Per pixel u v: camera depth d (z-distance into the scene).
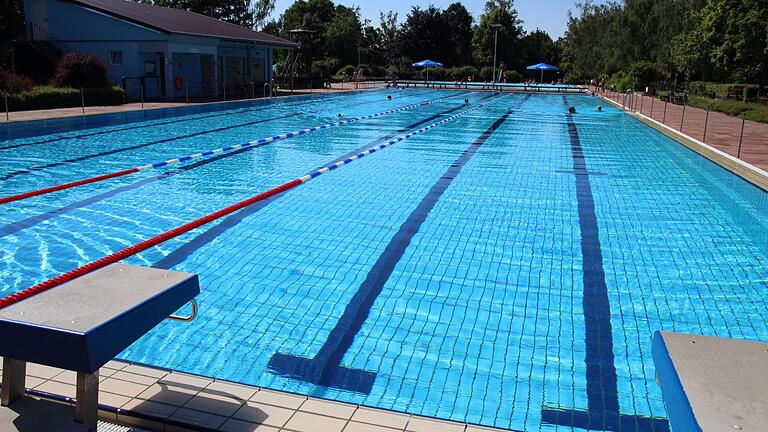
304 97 26.41
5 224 6.01
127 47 21.38
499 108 22.58
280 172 8.96
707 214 6.80
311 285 4.54
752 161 9.29
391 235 5.82
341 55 52.78
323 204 6.96
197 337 3.62
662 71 33.34
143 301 2.16
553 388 3.12
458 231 6.00
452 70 50.16
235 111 19.09
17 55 21.20
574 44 47.91
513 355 3.49
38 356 1.95
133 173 8.74
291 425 2.29
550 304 4.27
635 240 5.80
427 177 8.69
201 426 2.26
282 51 51.16
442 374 3.26
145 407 2.38
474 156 10.73
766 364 1.69
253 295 4.32
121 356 3.37
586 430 2.73
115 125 14.52
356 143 12.22
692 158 10.76
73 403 2.34
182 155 10.35
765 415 1.44
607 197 7.57
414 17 58.53
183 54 23.48
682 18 33.78
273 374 3.22
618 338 3.75
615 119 18.39
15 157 9.84
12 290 4.38
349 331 3.77
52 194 7.31
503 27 55.59
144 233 5.82
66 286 2.32
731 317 4.11
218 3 47.00
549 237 5.86
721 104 19.84
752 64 23.09
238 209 6.64
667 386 1.70
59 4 21.75
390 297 4.34
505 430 2.33
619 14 38.22
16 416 2.06
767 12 21.00
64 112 15.48
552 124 16.64
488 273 4.86
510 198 7.43
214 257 5.12
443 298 4.34
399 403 2.95
